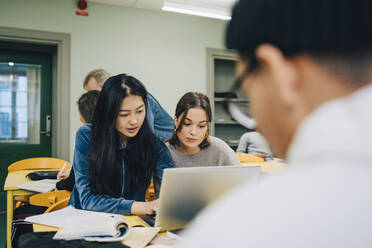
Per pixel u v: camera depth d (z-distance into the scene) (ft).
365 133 0.68
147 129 5.28
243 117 0.97
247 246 0.62
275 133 0.89
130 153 5.19
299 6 0.78
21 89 13.24
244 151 12.96
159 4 13.61
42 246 3.16
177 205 3.72
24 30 12.02
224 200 0.76
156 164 5.41
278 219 0.64
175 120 6.05
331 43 0.76
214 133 16.14
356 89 0.76
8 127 13.03
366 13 0.75
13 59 13.05
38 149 13.46
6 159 13.00
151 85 14.20
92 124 4.94
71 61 12.78
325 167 0.69
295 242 0.61
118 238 3.34
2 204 12.84
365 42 0.75
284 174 0.75
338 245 0.60
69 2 12.75
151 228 3.71
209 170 3.74
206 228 0.69
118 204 4.50
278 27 0.80
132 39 13.85
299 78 0.81
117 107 4.72
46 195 6.20
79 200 5.20
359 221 0.62
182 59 14.79
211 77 15.35
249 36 0.83
